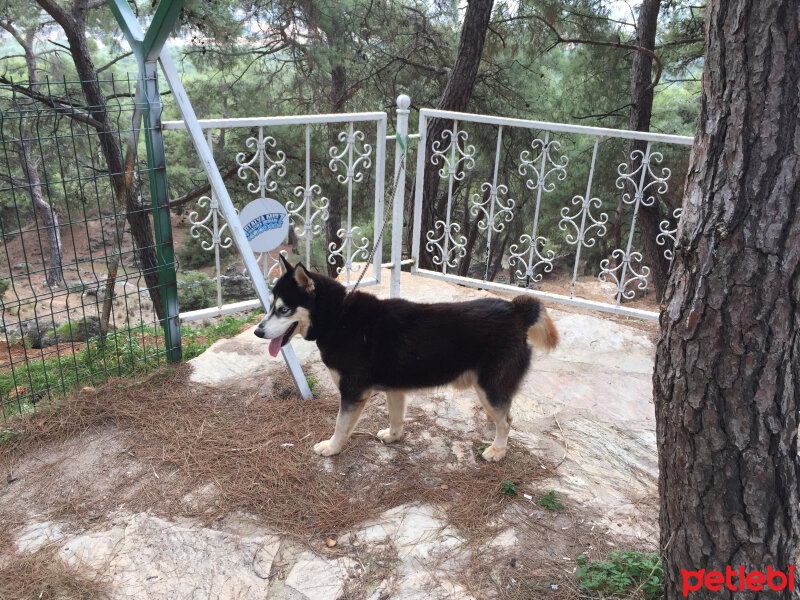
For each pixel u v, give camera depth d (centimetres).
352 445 370
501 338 326
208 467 345
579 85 1248
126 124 824
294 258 1545
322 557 286
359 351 333
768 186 185
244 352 483
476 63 967
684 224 207
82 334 925
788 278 189
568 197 1330
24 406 421
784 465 206
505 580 274
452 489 334
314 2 1103
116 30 1074
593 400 427
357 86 1262
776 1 174
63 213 1305
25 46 1155
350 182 542
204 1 975
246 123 451
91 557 283
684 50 1095
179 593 265
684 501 221
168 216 436
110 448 363
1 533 297
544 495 329
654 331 541
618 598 263
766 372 196
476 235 1370
